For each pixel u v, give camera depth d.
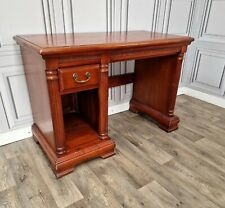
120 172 1.14
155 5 1.67
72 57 0.90
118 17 1.52
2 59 1.19
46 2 1.20
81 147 1.15
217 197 1.00
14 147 1.33
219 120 1.75
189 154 1.30
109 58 1.03
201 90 2.16
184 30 1.98
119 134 1.50
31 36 1.14
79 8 1.33
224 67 1.89
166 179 1.10
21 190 1.01
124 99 1.83
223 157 1.29
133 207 0.94
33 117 1.38
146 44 1.11
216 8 1.84
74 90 0.99
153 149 1.34
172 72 1.41
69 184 1.05
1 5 1.09
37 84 1.07
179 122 1.70
